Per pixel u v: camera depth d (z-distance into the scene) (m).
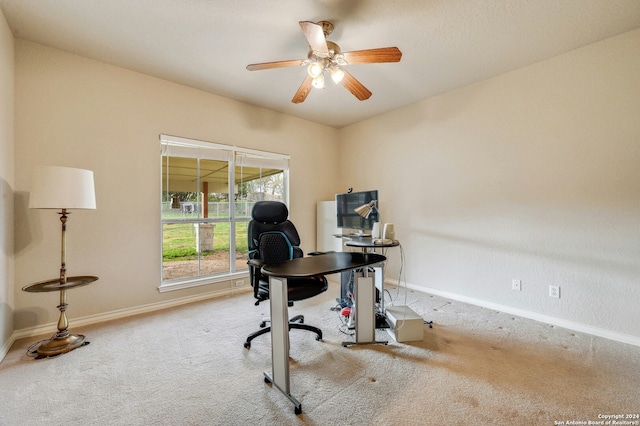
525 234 2.68
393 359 1.93
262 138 3.77
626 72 2.15
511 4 1.86
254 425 1.34
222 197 3.51
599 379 1.67
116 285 2.68
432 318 2.65
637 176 2.12
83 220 2.51
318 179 4.43
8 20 2.02
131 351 2.05
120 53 2.46
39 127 2.32
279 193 4.05
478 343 2.15
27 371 1.79
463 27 2.10
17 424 1.35
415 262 3.61
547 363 1.86
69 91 2.45
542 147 2.57
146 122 2.85
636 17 1.97
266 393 1.58
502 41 2.28
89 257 2.54
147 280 2.86
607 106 2.23
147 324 2.53
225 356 1.99
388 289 3.63
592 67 2.29
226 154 3.44
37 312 2.32
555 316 2.50
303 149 4.23
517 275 2.73
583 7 1.88
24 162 2.26
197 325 2.51
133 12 1.95
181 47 2.38
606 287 2.25
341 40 2.27
